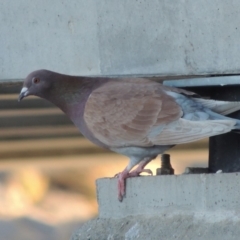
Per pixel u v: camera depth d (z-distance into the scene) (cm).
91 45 1166
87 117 1079
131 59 1148
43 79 1115
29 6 1188
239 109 1048
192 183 1032
